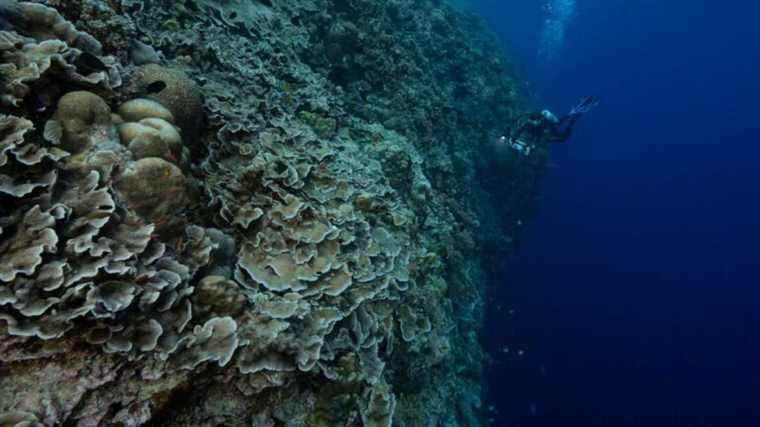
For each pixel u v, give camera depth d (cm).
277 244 312
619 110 7062
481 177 1323
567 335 2172
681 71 7419
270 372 257
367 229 397
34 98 217
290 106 510
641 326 2833
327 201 387
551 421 1650
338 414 298
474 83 1351
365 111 706
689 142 6275
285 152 389
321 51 666
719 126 6544
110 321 200
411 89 809
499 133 1364
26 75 207
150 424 220
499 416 1464
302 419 285
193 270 246
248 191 325
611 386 2086
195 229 261
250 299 273
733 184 5156
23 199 196
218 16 513
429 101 878
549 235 2834
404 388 426
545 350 1953
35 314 178
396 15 1026
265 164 334
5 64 206
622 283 3105
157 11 426
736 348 3061
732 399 2569
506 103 1542
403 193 612
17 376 185
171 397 220
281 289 288
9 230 190
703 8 6016
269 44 560
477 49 1555
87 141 225
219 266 274
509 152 1316
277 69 537
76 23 275
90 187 212
